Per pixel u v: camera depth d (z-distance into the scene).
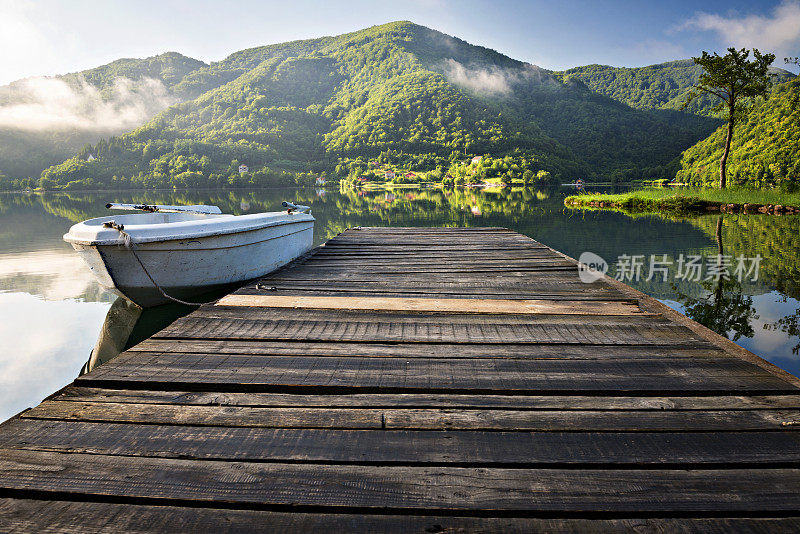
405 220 15.73
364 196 44.25
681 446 1.62
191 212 5.82
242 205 29.12
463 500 1.36
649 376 2.19
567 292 3.95
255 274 5.10
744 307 4.59
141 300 4.38
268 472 1.48
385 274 4.76
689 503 1.35
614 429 1.73
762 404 1.91
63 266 7.21
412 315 3.26
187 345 2.60
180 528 1.25
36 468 1.48
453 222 14.82
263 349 2.55
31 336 4.00
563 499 1.37
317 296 3.79
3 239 10.62
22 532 1.24
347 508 1.33
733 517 1.30
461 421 1.79
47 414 1.82
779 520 1.29
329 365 2.33
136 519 1.29
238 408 1.90
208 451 1.59
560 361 2.40
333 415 1.84
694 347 2.59
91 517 1.29
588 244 9.54
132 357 2.41
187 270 4.35
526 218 16.33
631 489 1.41
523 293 3.91
